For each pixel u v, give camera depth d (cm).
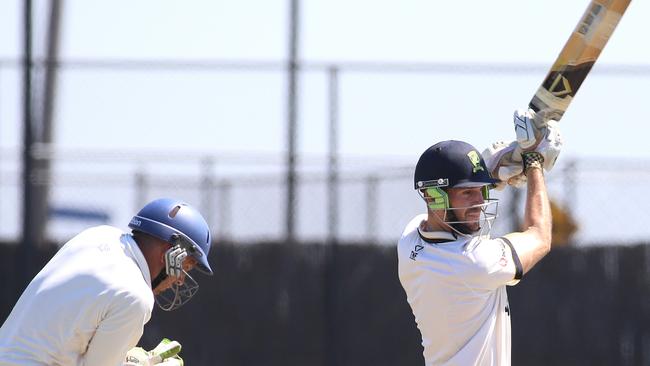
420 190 2111
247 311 5291
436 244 2095
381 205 5188
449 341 2108
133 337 2002
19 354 1977
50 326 1967
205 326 5288
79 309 1961
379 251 5206
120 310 1962
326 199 5238
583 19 2223
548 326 5159
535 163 2181
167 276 2102
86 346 1994
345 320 5241
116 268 1991
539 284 5181
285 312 5284
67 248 2047
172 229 2066
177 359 2289
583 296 5156
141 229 2066
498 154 2211
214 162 5281
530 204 2148
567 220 5166
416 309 2153
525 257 2075
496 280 2056
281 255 5288
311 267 5269
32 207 5203
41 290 1991
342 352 5231
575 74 2222
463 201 2075
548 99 2222
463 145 2094
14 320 2012
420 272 2108
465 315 2078
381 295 5216
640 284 5128
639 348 5103
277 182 5278
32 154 5172
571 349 5141
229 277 5306
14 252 5212
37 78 5200
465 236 2088
